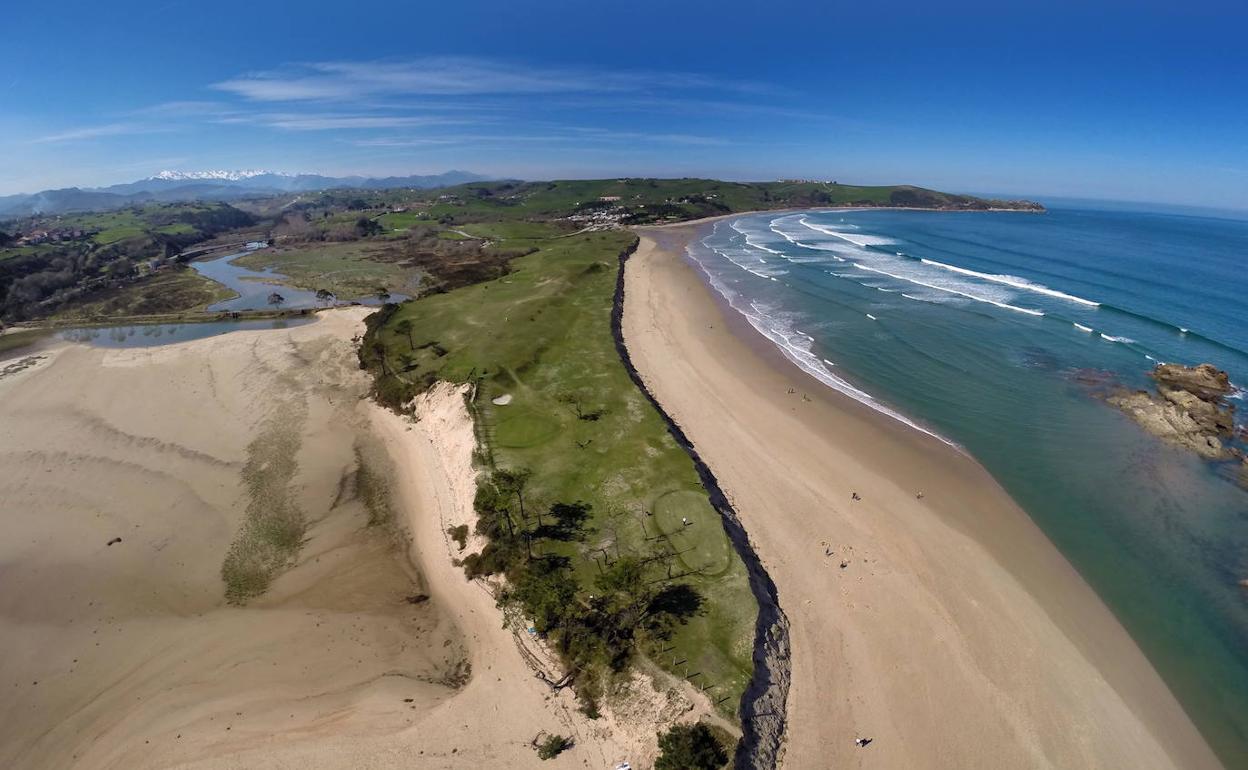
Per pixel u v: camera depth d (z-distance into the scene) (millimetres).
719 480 41219
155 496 42031
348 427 51125
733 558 32562
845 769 23375
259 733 25172
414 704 26328
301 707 26328
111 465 45781
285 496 41844
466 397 50156
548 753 23750
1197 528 36531
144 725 25906
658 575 31250
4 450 48062
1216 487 40281
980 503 39031
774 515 37781
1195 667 27812
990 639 29125
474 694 26672
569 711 25453
